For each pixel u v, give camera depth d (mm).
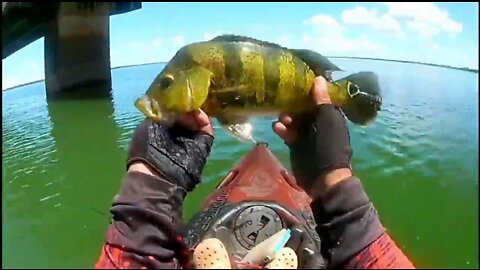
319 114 506
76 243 1056
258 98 506
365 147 1610
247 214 713
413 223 1178
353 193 491
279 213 717
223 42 504
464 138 1591
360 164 1509
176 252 509
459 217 1194
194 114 513
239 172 891
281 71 501
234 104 509
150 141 508
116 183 1443
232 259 653
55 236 1080
